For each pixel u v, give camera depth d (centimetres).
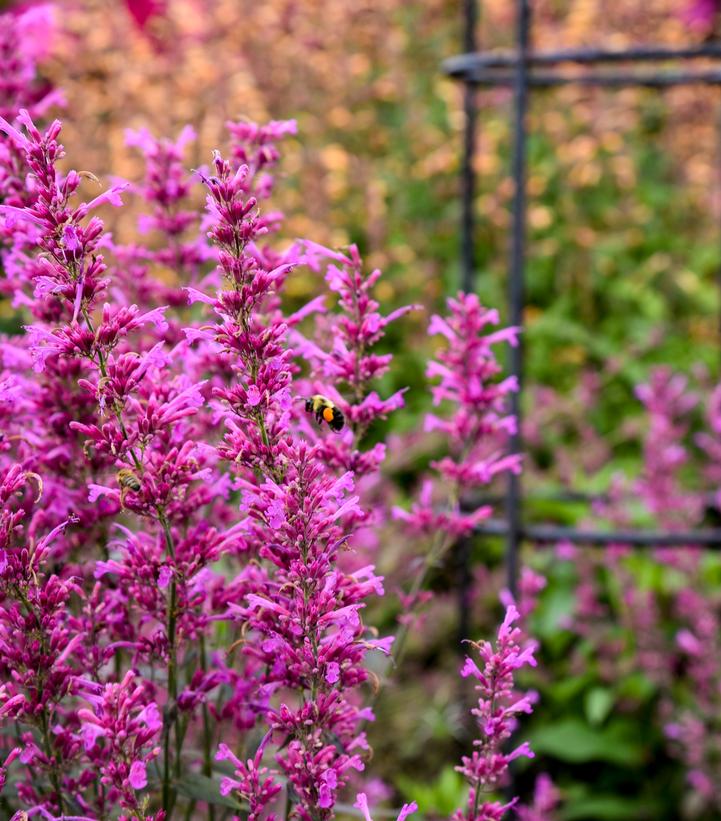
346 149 673
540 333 579
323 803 120
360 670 130
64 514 145
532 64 350
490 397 174
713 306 617
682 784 349
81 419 147
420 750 360
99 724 115
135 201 411
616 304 625
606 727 366
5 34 191
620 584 362
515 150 307
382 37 730
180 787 134
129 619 142
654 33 656
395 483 472
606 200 656
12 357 150
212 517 161
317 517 120
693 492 432
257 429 122
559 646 391
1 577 119
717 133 662
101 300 148
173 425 133
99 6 644
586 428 489
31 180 142
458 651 366
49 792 136
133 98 614
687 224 667
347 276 146
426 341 551
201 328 122
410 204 641
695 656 353
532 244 632
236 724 142
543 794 276
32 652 120
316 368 156
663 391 389
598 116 647
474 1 342
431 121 688
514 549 313
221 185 120
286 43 696
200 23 641
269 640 123
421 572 180
